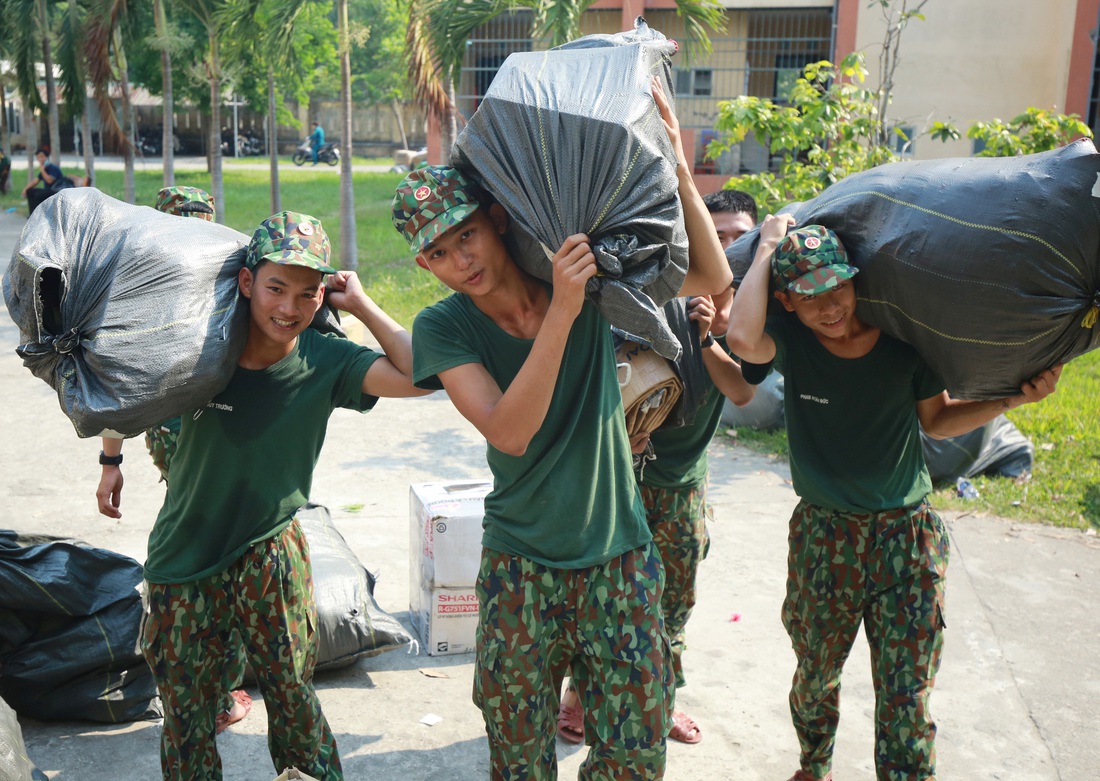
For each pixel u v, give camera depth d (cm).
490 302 246
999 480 617
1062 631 435
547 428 242
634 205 217
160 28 1728
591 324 247
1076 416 751
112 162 3756
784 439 697
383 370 275
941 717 368
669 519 333
